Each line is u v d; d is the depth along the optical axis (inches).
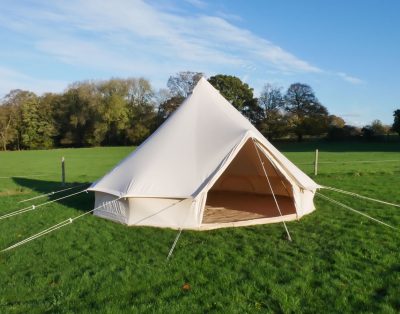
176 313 189.6
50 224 370.0
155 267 249.8
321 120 2672.2
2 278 239.0
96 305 199.5
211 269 243.8
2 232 346.6
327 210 404.5
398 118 2479.1
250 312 189.3
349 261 253.4
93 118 2623.0
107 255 275.6
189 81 2657.5
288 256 264.7
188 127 390.0
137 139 2659.9
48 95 2699.3
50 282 231.1
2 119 2551.7
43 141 2652.6
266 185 509.0
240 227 344.2
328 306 193.9
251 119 2851.9
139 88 2691.9
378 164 982.4
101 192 384.8
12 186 676.1
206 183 334.6
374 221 354.0
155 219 345.4
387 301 198.1
